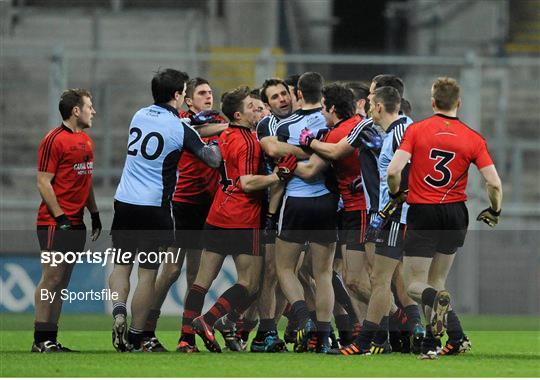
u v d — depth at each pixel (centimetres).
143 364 2503
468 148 2603
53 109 5191
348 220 2906
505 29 7350
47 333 2931
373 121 2766
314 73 2883
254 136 2883
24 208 5462
